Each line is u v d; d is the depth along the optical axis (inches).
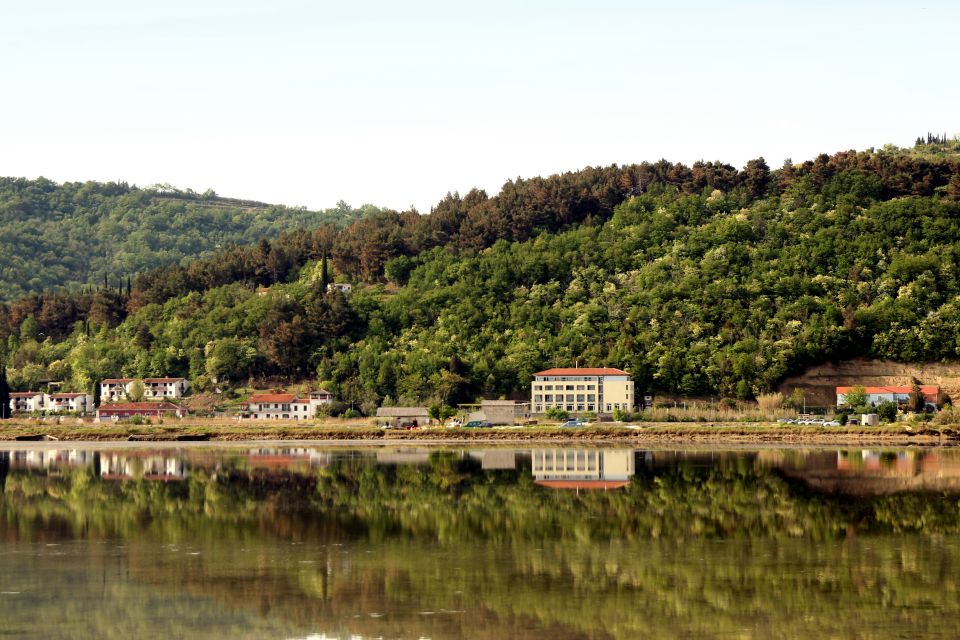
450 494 4677.7
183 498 4591.5
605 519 3927.2
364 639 2385.6
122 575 2979.8
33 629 2463.1
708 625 2482.8
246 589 2819.9
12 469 6003.9
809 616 2549.2
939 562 3132.4
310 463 6328.7
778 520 3887.8
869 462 6087.6
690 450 7155.5
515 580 2908.5
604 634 2415.1
